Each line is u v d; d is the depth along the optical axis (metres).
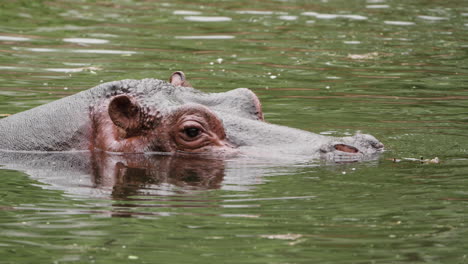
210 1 93.25
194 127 34.91
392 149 36.41
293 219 26.88
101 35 72.50
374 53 67.38
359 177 31.56
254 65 62.28
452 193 29.38
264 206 28.27
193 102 36.28
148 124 35.72
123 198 29.67
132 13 84.44
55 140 36.72
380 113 47.00
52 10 83.88
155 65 61.12
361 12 88.06
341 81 57.12
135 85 37.31
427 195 29.16
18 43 67.94
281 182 31.05
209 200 29.11
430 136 40.12
